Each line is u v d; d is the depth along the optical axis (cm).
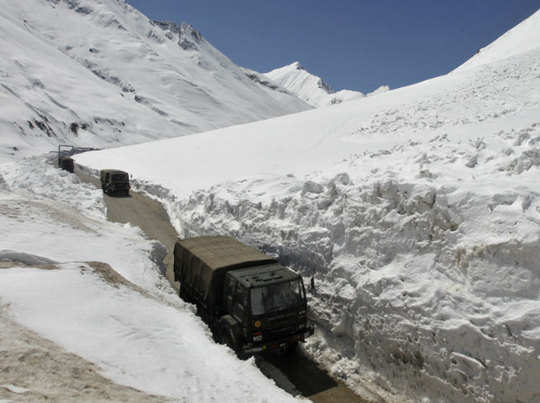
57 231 1328
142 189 3584
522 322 661
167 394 508
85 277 804
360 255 1044
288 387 877
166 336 709
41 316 595
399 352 839
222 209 1834
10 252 860
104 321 659
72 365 477
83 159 6444
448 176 1102
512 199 813
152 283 1140
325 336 1059
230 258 1073
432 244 888
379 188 1080
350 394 857
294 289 951
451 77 4475
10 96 9844
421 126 2862
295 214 1370
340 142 3192
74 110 13600
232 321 929
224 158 3603
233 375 648
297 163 2825
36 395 375
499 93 2991
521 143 1306
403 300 849
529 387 635
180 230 2205
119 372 521
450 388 736
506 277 727
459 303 766
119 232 1722
